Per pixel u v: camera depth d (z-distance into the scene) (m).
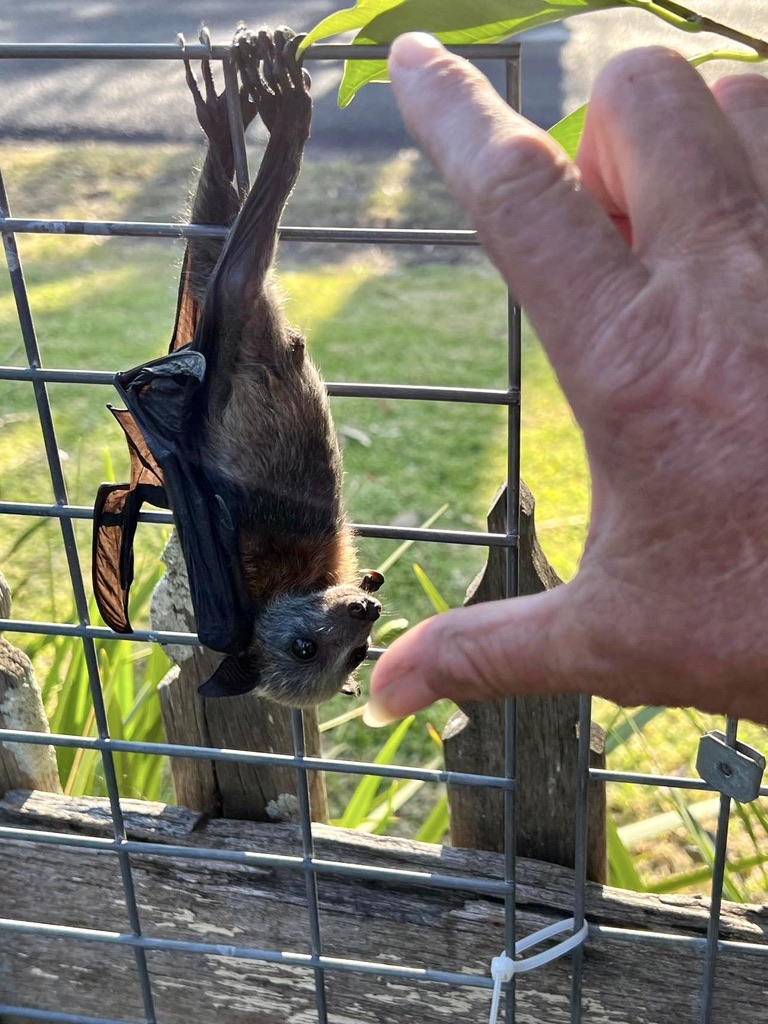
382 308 0.98
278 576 0.30
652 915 0.30
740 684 0.20
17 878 0.34
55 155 1.23
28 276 1.07
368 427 0.82
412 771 0.27
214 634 0.26
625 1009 0.31
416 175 1.23
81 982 0.34
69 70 1.48
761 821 0.35
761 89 0.22
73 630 0.28
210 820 0.33
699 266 0.19
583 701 0.26
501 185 0.19
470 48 0.21
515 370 0.23
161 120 1.32
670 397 0.19
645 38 0.99
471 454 0.77
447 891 0.31
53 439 0.27
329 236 0.24
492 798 0.31
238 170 0.24
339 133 1.34
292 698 0.28
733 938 0.29
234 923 0.33
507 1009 0.29
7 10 1.49
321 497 0.30
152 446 0.25
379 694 0.24
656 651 0.21
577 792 0.28
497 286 1.03
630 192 0.20
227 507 0.27
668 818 0.38
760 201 0.19
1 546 0.68
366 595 0.29
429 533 0.25
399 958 0.32
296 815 0.33
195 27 1.34
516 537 0.25
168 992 0.34
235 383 0.27
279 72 0.23
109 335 0.92
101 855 0.33
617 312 0.19
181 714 0.32
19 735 0.30
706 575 0.20
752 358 0.19
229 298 0.25
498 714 0.30
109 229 0.24
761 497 0.19
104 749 0.29
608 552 0.21
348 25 0.21
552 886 0.30
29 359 0.26
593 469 0.21
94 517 0.27
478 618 0.23
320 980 0.31
